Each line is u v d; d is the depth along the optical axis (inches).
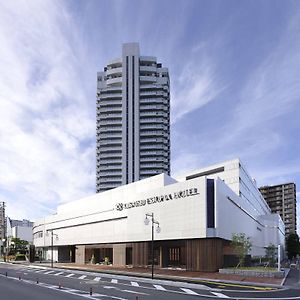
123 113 6697.8
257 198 5206.7
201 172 4325.8
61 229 4055.1
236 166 3934.5
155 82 6791.3
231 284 1574.8
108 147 6653.5
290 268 2871.6
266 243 5019.7
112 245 3107.8
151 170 6515.8
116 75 6865.2
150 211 2610.7
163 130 6678.2
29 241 6766.7
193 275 1958.7
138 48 6865.2
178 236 2331.4
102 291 1348.4
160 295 1232.8
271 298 1168.2
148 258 2667.3
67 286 1529.3
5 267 3048.7
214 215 2197.3
